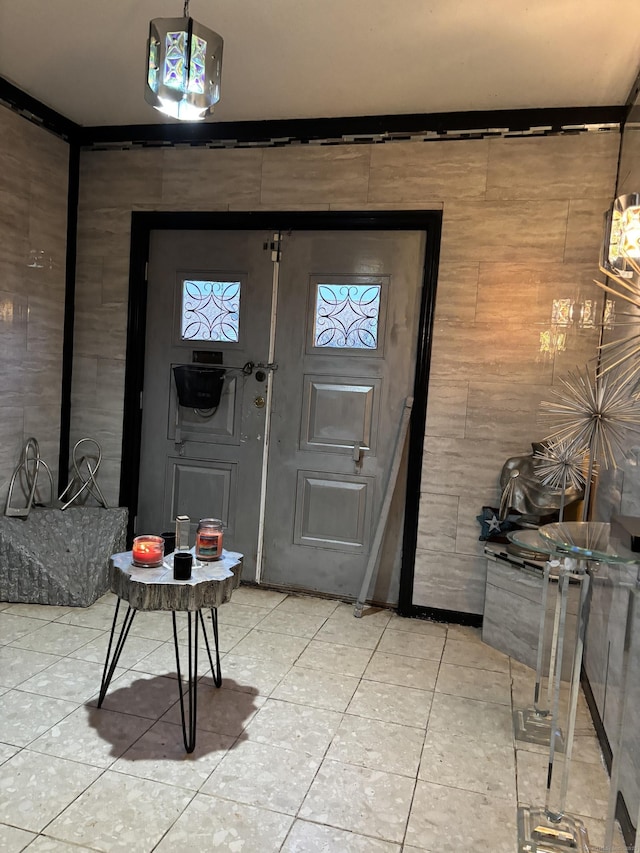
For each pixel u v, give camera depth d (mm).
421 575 3279
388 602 3432
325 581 3525
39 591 3139
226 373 3586
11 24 2523
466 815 1779
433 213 3170
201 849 1594
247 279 3535
